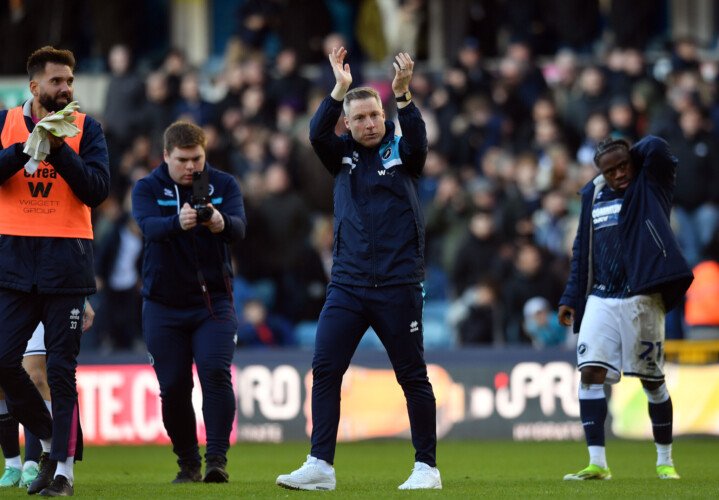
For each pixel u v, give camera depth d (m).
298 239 51.84
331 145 24.30
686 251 51.44
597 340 27.30
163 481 28.12
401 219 24.06
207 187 26.14
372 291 23.92
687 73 56.44
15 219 23.45
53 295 23.45
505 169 52.94
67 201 23.64
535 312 47.66
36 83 23.42
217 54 72.25
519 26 62.12
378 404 42.78
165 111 58.03
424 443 24.19
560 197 51.09
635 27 59.97
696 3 68.19
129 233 50.22
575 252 28.00
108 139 58.47
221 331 26.75
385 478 28.91
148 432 42.41
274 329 48.72
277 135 55.34
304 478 23.88
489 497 22.48
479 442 41.94
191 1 71.25
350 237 24.12
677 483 26.25
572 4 61.00
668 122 52.59
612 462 33.97
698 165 51.88
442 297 52.22
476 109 56.44
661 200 27.19
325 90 57.19
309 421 42.72
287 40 62.59
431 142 56.03
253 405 42.94
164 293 26.72
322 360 24.08
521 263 48.72
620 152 27.08
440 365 43.03
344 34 69.12
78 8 65.62
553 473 30.42
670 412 28.19
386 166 24.12
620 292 27.28
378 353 42.94
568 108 56.09
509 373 42.75
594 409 27.55
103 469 32.72
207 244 26.73
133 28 66.62
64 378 23.44
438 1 63.88
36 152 22.41
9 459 26.94
